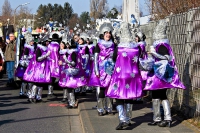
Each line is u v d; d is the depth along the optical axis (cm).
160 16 1672
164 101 775
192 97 829
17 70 1266
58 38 1280
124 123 751
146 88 756
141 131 742
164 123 771
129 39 758
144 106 1046
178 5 1559
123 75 745
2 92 1459
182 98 896
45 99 1283
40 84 1200
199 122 783
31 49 1257
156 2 1747
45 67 1188
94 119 874
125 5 1245
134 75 748
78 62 1069
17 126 865
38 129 840
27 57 1257
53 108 1112
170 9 1622
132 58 750
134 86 748
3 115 993
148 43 1223
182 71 903
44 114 1016
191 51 846
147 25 1248
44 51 1178
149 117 887
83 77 1077
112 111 943
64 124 899
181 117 866
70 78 1071
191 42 848
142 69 752
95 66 888
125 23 762
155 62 754
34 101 1201
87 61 1262
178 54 936
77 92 1335
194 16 834
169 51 758
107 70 887
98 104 921
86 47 1265
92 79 905
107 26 898
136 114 927
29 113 1027
